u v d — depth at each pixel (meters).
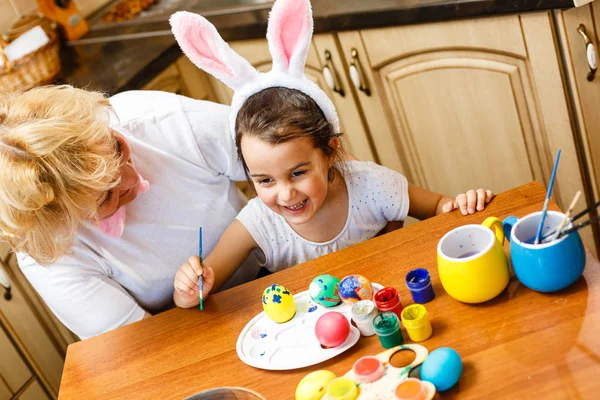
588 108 1.68
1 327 1.88
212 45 1.19
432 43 1.80
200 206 1.41
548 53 1.61
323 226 1.37
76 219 1.09
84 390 1.06
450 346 0.90
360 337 0.98
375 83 1.98
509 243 1.02
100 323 1.30
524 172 1.89
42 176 1.02
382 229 1.45
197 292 1.17
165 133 1.37
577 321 0.86
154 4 2.59
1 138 1.03
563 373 0.80
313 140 1.17
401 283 1.04
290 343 1.01
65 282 1.27
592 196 1.82
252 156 1.18
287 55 1.21
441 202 1.37
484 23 1.67
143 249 1.35
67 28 2.51
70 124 1.06
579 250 0.89
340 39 1.95
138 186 1.27
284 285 1.14
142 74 2.13
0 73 2.11
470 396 0.83
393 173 1.39
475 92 1.83
